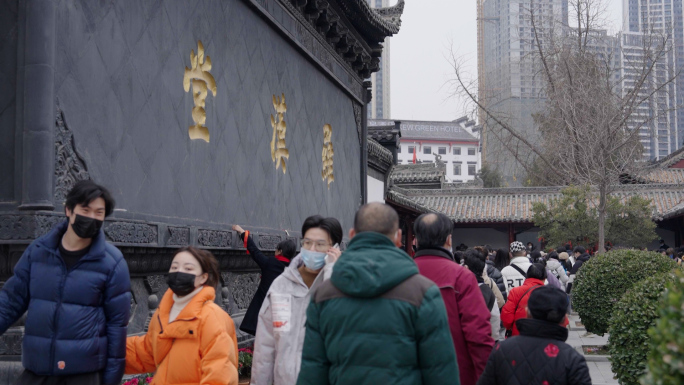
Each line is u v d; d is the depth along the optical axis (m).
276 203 9.66
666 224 27.56
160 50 6.57
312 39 11.45
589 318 10.66
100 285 3.60
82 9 5.37
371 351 2.78
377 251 2.93
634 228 21.09
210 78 7.62
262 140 9.19
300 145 10.81
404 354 2.79
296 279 4.32
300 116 10.86
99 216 3.54
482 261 6.16
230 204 8.05
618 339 6.09
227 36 8.12
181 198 6.86
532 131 26.64
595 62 17.86
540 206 22.05
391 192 18.84
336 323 2.87
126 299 3.72
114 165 5.72
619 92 18.58
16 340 4.89
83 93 5.34
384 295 2.85
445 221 4.34
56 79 5.02
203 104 7.43
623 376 5.98
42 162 4.86
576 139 16.89
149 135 6.31
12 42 5.01
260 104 9.14
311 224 4.32
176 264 3.78
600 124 15.85
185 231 6.70
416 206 21.91
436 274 4.16
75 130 5.22
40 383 3.53
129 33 6.04
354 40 13.39
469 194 31.05
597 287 10.50
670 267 10.16
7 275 4.95
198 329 3.71
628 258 10.48
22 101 4.95
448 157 94.19
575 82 17.33
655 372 2.41
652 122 18.66
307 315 3.06
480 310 4.07
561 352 3.73
